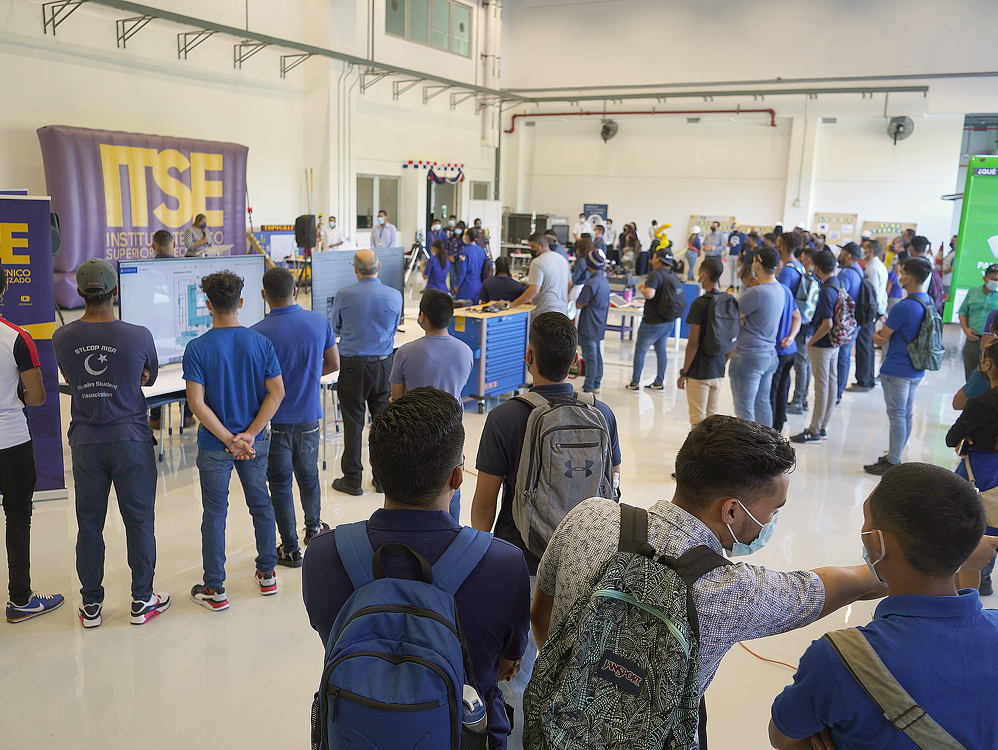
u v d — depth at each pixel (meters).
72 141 9.37
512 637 1.34
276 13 12.51
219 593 3.12
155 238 5.67
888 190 15.61
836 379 5.65
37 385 2.85
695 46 16.42
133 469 2.85
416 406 1.30
